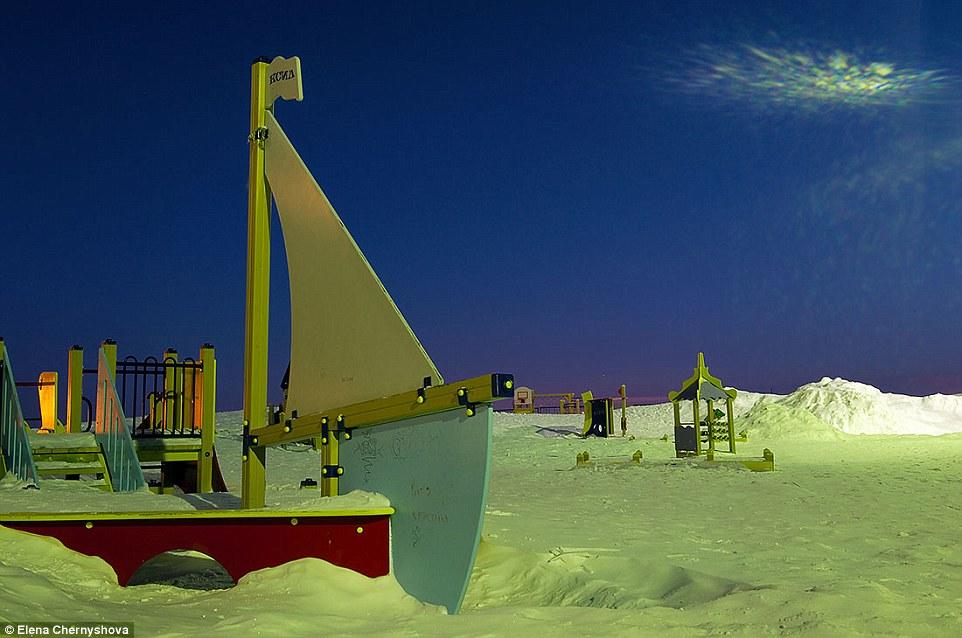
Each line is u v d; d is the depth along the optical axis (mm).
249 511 4602
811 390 28125
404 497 4707
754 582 4547
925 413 27969
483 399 4164
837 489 10117
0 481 8359
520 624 3752
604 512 7887
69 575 4367
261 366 6926
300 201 6348
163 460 10344
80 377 11469
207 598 4219
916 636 3467
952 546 5746
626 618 3770
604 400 25422
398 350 4992
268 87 7109
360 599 4285
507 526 6711
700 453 18047
